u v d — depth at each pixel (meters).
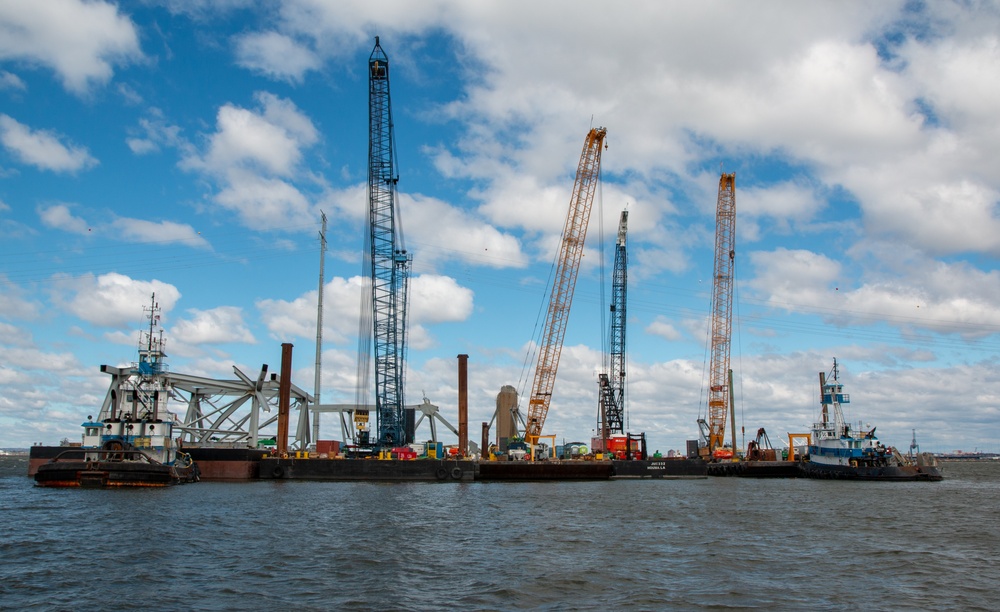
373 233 139.25
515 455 144.00
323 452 140.12
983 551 51.62
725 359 189.75
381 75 136.88
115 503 77.62
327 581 39.50
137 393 110.06
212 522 63.03
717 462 179.25
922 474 147.50
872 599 36.56
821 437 160.88
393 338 140.75
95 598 35.28
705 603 35.44
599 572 42.66
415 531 59.59
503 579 40.41
